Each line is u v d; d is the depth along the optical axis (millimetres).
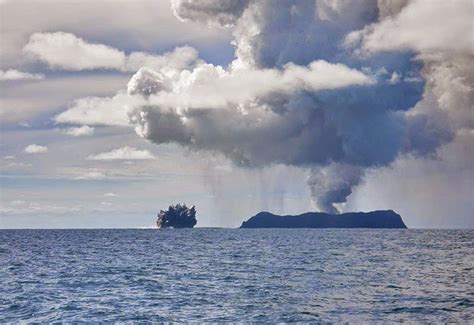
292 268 85938
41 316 45719
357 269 84000
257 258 107750
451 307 49500
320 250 133875
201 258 108812
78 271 81812
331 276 74250
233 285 64750
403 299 53875
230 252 127750
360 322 43281
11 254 122750
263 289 61094
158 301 52844
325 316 45500
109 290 60438
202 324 42500
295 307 49469
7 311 47969
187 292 58781
